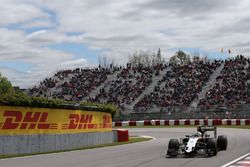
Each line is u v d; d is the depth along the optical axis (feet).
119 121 163.63
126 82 196.13
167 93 174.81
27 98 58.08
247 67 178.40
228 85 166.50
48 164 42.55
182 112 154.61
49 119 62.13
